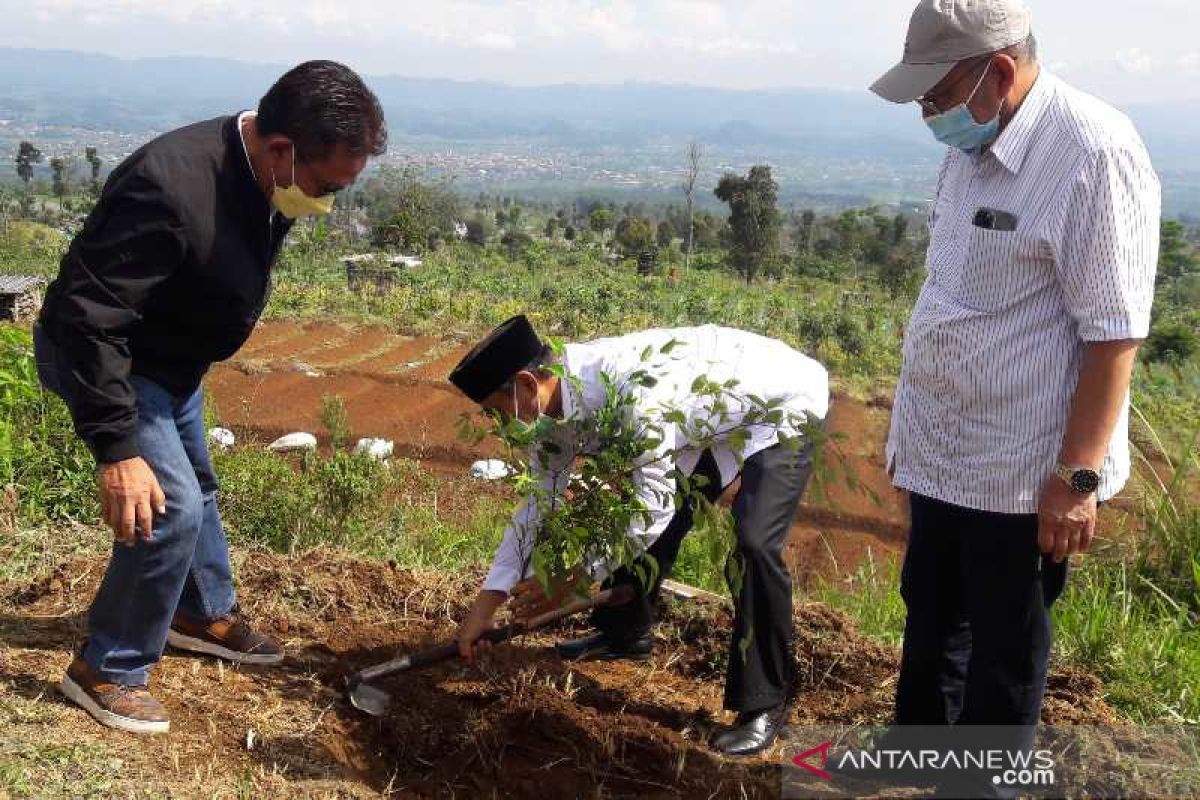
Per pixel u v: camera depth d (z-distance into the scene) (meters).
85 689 3.13
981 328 2.71
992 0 2.55
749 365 3.29
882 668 3.81
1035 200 2.60
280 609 4.05
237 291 2.98
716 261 59.03
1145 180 2.52
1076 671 3.80
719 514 3.01
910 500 3.02
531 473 3.22
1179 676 3.92
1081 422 2.58
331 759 3.12
